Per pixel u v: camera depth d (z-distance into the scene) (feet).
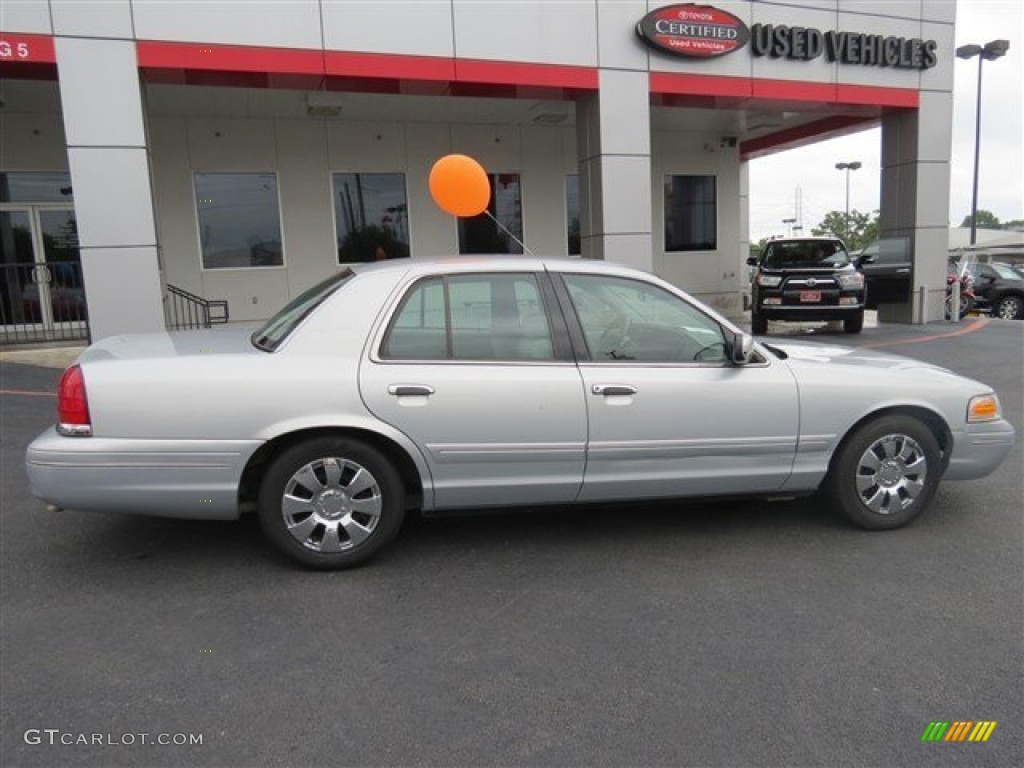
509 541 14.84
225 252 46.44
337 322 13.14
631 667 10.33
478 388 13.10
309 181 47.60
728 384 14.08
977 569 13.43
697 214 60.03
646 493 14.15
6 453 21.18
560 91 38.40
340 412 12.72
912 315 51.85
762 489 14.71
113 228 30.58
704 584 12.89
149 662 10.48
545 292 13.85
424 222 50.57
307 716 9.27
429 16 34.63
